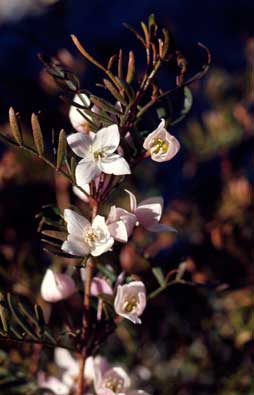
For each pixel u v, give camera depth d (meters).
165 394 0.48
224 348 0.50
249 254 0.53
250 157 0.65
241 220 0.56
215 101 0.70
